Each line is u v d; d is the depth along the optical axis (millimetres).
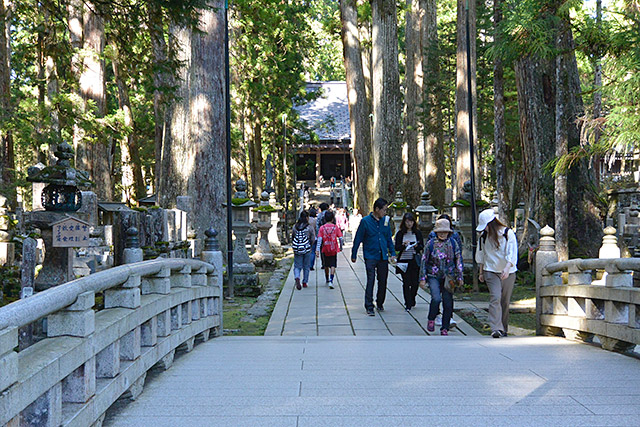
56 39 13039
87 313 3820
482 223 8656
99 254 13242
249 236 27469
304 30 42781
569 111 15883
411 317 11062
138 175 36938
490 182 46781
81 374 3736
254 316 11656
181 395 4789
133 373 4730
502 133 21688
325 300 13023
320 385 5035
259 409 4250
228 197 13875
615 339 6730
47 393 3256
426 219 18906
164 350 5863
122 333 4531
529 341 7945
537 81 16562
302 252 14562
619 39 9852
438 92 37094
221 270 9461
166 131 20078
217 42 17203
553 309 8484
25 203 33406
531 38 11273
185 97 19609
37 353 3354
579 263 7602
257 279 14938
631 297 6270
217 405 4410
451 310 9461
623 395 4559
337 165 83562
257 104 38969
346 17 33969
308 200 62500
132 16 11359
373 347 7492
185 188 19719
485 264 8711
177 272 7262
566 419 3906
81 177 6789
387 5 31250
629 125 9359
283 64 38031
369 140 34094
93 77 22219
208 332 8500
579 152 11070
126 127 21906
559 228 13477
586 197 16438
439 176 37094
